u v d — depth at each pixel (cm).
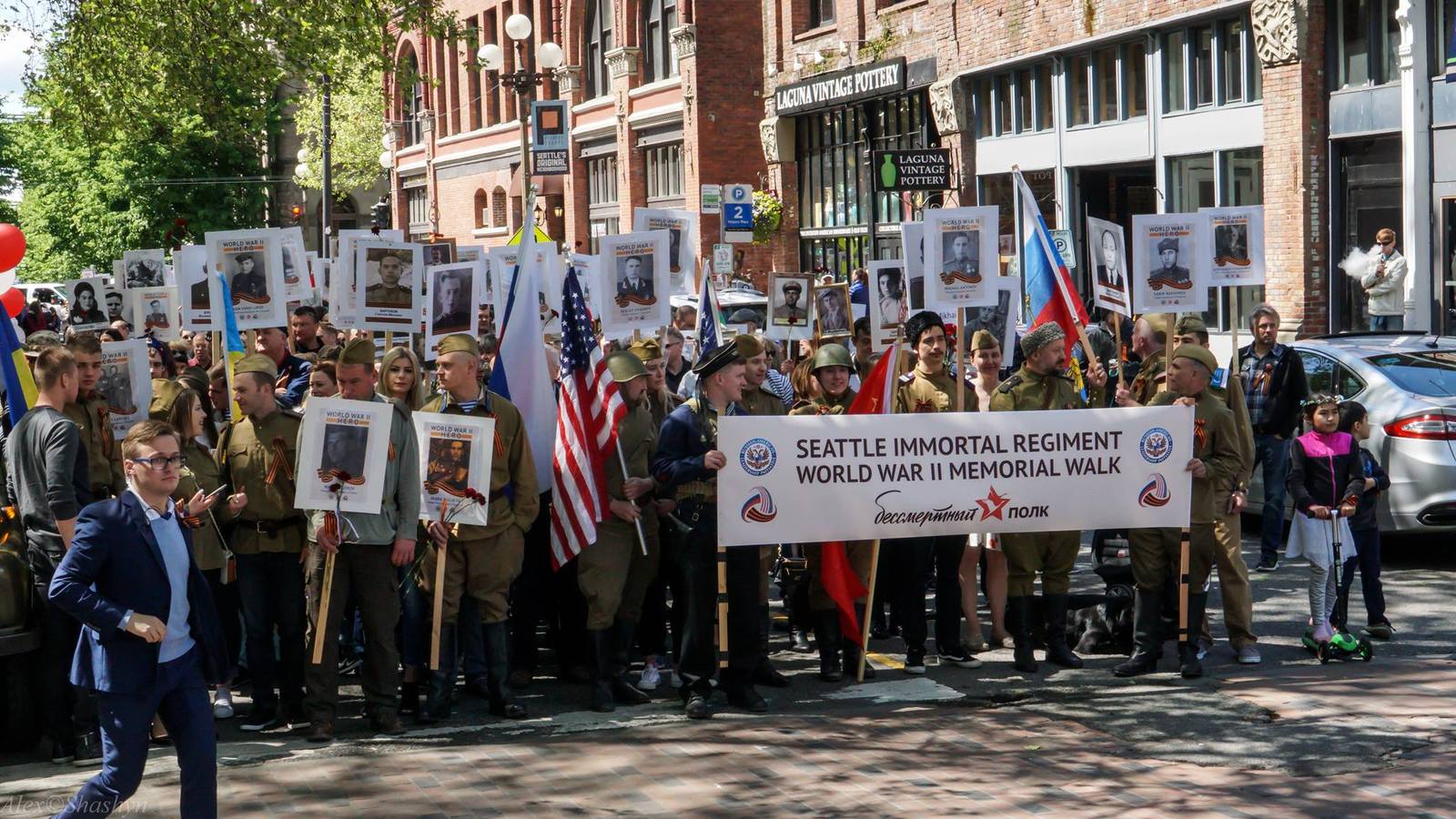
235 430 808
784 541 832
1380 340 1238
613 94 4109
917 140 2897
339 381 779
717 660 812
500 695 818
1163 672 880
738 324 1560
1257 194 2031
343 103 5222
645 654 925
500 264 1286
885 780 672
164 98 2283
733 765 701
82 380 839
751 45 3631
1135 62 2272
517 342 905
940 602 919
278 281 997
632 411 867
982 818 616
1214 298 2106
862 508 849
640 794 659
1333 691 807
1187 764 688
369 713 796
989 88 2658
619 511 821
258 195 5122
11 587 750
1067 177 2444
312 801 657
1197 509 876
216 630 591
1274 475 1173
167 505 586
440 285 1054
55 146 5028
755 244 3412
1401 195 1834
